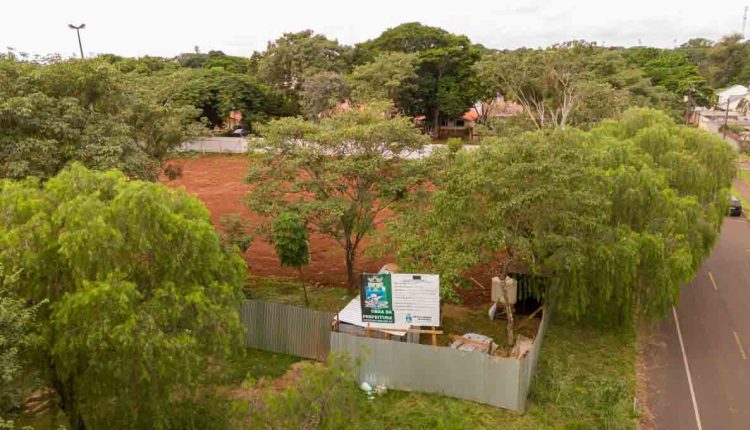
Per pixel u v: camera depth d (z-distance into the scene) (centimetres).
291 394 1295
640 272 2134
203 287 1384
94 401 1364
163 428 1409
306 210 2273
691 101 8169
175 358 1280
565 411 1717
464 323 2330
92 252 1211
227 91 6575
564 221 1855
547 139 1948
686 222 2225
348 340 1864
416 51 7662
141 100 2706
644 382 1978
